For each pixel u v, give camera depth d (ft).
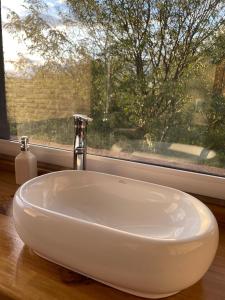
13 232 2.11
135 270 1.39
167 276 1.37
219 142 2.41
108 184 2.35
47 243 1.60
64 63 2.96
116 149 2.92
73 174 2.43
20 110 3.39
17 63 3.23
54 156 3.20
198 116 2.44
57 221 1.56
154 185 2.18
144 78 2.59
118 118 2.82
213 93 2.34
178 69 2.43
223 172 2.45
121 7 2.54
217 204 2.40
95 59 2.78
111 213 2.28
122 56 2.65
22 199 1.82
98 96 2.87
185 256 1.37
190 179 2.53
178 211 1.99
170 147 2.64
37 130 3.34
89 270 1.51
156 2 2.39
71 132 3.11
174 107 2.53
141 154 2.80
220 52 2.24
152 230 2.04
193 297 1.54
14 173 3.31
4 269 1.71
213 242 1.49
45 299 1.50
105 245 1.42
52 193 2.30
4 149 3.51
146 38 2.50
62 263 1.63
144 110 2.67
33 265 1.75
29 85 3.23
